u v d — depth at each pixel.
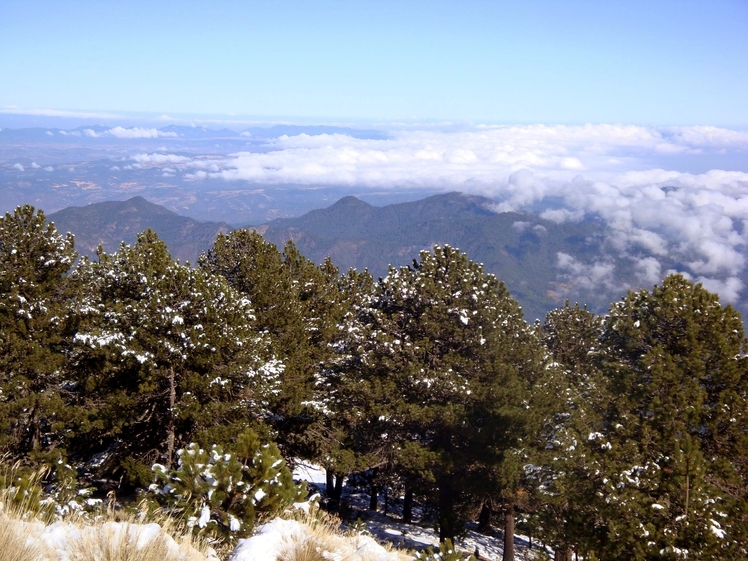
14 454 14.44
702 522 11.02
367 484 29.62
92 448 16.59
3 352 14.93
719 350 14.07
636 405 14.19
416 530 24.88
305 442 19.91
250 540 6.19
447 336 20.86
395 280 22.05
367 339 20.77
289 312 20.64
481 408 18.89
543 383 21.55
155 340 14.96
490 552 24.27
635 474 12.84
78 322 16.62
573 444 14.38
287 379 18.53
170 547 5.36
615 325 16.08
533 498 18.64
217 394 15.66
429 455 18.20
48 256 16.77
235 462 7.36
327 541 6.70
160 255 17.12
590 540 12.75
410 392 19.89
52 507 6.17
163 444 16.19
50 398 15.08
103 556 4.73
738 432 12.91
